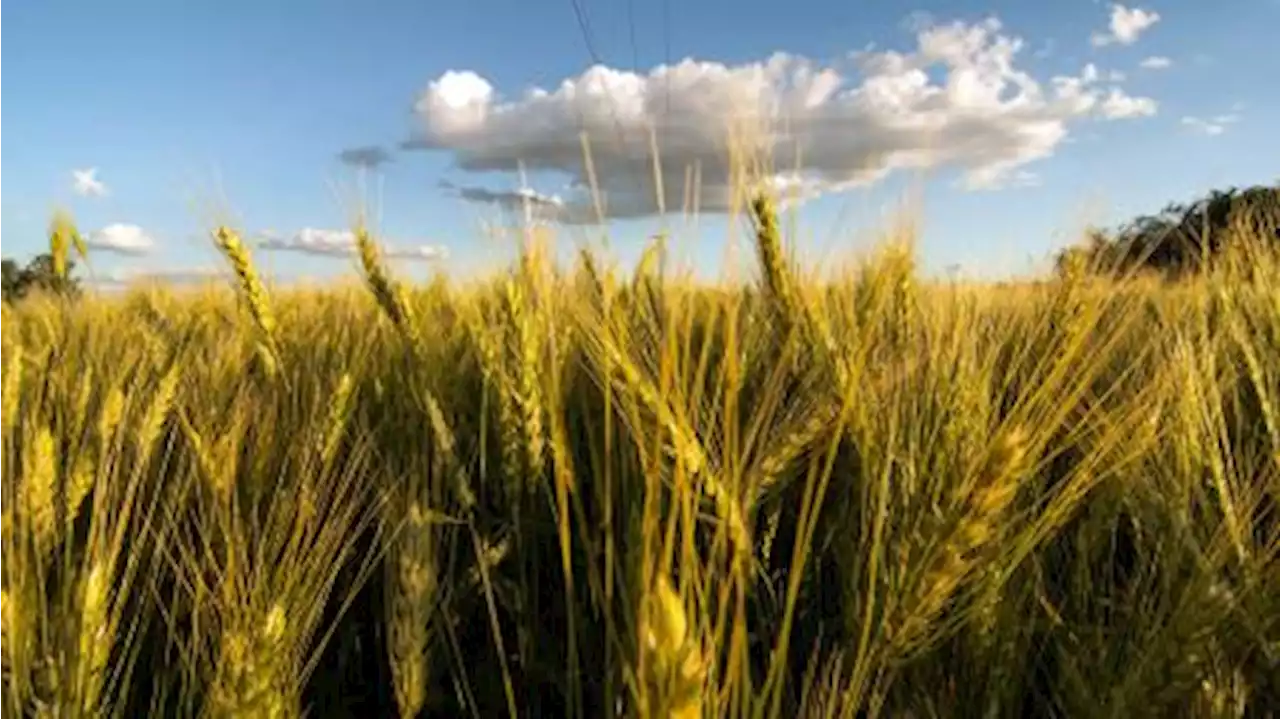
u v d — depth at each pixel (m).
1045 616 0.36
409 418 0.54
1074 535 0.40
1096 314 0.33
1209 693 0.30
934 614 0.29
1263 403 0.41
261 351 0.61
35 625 0.31
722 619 0.24
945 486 0.31
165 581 0.42
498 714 0.39
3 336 0.63
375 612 0.43
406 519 0.38
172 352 0.65
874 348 0.42
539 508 0.43
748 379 0.44
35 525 0.34
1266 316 0.53
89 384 0.48
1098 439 0.39
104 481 0.33
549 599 0.44
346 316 0.77
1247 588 0.30
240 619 0.30
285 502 0.36
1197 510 0.36
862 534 0.33
